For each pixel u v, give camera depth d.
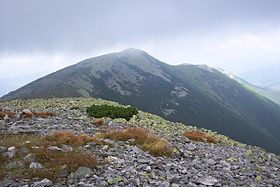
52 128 25.36
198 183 14.56
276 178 17.80
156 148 19.80
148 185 13.56
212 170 17.59
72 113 36.38
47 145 17.84
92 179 13.92
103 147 19.17
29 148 17.02
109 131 25.69
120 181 13.84
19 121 27.73
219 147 26.02
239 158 21.91
